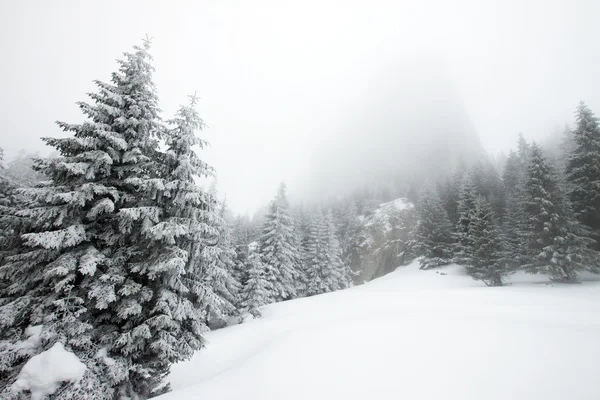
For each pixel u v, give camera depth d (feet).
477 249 91.35
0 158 42.32
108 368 24.31
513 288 68.39
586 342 22.62
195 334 31.65
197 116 33.09
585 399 15.98
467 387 18.11
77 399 21.13
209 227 31.17
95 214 27.48
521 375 18.92
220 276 33.83
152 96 33.14
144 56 32.89
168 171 32.30
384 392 18.47
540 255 72.33
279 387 20.72
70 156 29.76
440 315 38.40
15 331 24.81
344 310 62.59
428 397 17.52
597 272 69.77
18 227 28.04
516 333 25.66
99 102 31.04
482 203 101.65
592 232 72.74
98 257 26.00
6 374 22.75
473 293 63.82
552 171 83.76
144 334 26.14
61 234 24.95
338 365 22.89
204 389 22.68
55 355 21.70
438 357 22.40
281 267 102.94
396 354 23.67
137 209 27.73
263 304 84.99
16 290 25.77
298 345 28.40
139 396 27.66
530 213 79.92
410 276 110.73
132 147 31.19
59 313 24.47
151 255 29.35
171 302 28.14
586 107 81.20
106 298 24.80
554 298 51.52
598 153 74.64
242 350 47.01
